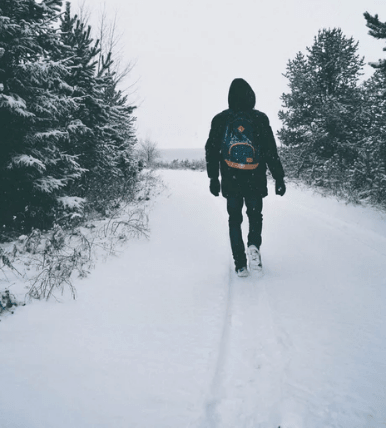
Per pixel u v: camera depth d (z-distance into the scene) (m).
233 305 2.33
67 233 4.30
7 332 1.89
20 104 4.16
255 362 1.66
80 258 3.29
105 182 6.98
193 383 1.46
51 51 5.04
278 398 1.40
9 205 4.60
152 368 1.56
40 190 4.53
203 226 4.79
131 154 8.80
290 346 1.78
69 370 1.53
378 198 6.40
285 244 3.89
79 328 1.95
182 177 12.80
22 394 1.35
